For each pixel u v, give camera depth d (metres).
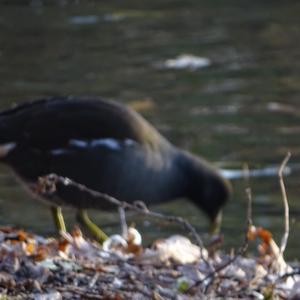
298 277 9.68
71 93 22.78
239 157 18.69
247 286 8.84
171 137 19.86
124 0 30.78
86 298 8.31
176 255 9.77
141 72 24.33
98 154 12.55
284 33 27.56
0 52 25.86
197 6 30.41
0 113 12.81
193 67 24.62
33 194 12.71
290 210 16.27
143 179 12.99
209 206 14.23
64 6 29.98
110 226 15.12
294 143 19.36
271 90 22.81
